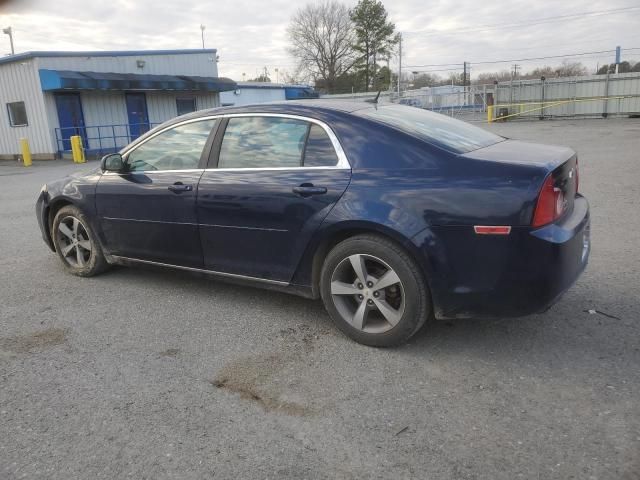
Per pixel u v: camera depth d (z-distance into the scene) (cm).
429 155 327
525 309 306
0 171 1750
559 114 2817
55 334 386
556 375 306
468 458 241
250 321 400
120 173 462
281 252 374
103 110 2338
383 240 332
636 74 2564
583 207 357
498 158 318
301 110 377
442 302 321
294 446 254
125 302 445
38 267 552
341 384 307
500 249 300
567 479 224
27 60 2108
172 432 267
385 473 234
